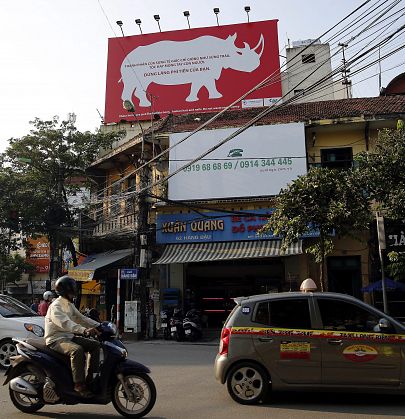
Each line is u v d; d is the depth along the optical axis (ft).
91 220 76.84
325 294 24.29
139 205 63.67
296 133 65.00
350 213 41.73
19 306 38.88
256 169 65.05
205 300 68.33
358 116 63.10
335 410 21.94
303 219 43.19
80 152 79.00
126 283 70.54
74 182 94.38
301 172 64.03
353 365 22.77
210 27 100.12
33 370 21.24
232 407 22.66
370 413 21.34
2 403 23.59
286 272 63.05
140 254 62.85
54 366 20.47
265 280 66.74
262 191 64.39
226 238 63.16
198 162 66.39
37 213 72.38
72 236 75.46
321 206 43.27
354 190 42.86
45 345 21.11
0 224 72.49
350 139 65.57
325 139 66.28
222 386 28.12
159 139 68.85
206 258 59.98
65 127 79.92
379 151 46.01
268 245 60.70
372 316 23.50
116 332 20.88
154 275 67.31
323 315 23.72
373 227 58.59
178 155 66.95
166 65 100.17
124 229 67.46
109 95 101.30
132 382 20.95
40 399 20.92
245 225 62.80
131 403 22.02
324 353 22.97
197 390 26.94
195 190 65.77
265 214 62.49
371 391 22.65
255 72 97.30
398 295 58.85
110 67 102.42
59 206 74.38
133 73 101.04
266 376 23.31
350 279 61.57
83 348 20.54
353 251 60.85
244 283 67.46
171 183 66.54
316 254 47.52
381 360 22.67
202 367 36.06
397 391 22.52
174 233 64.90
